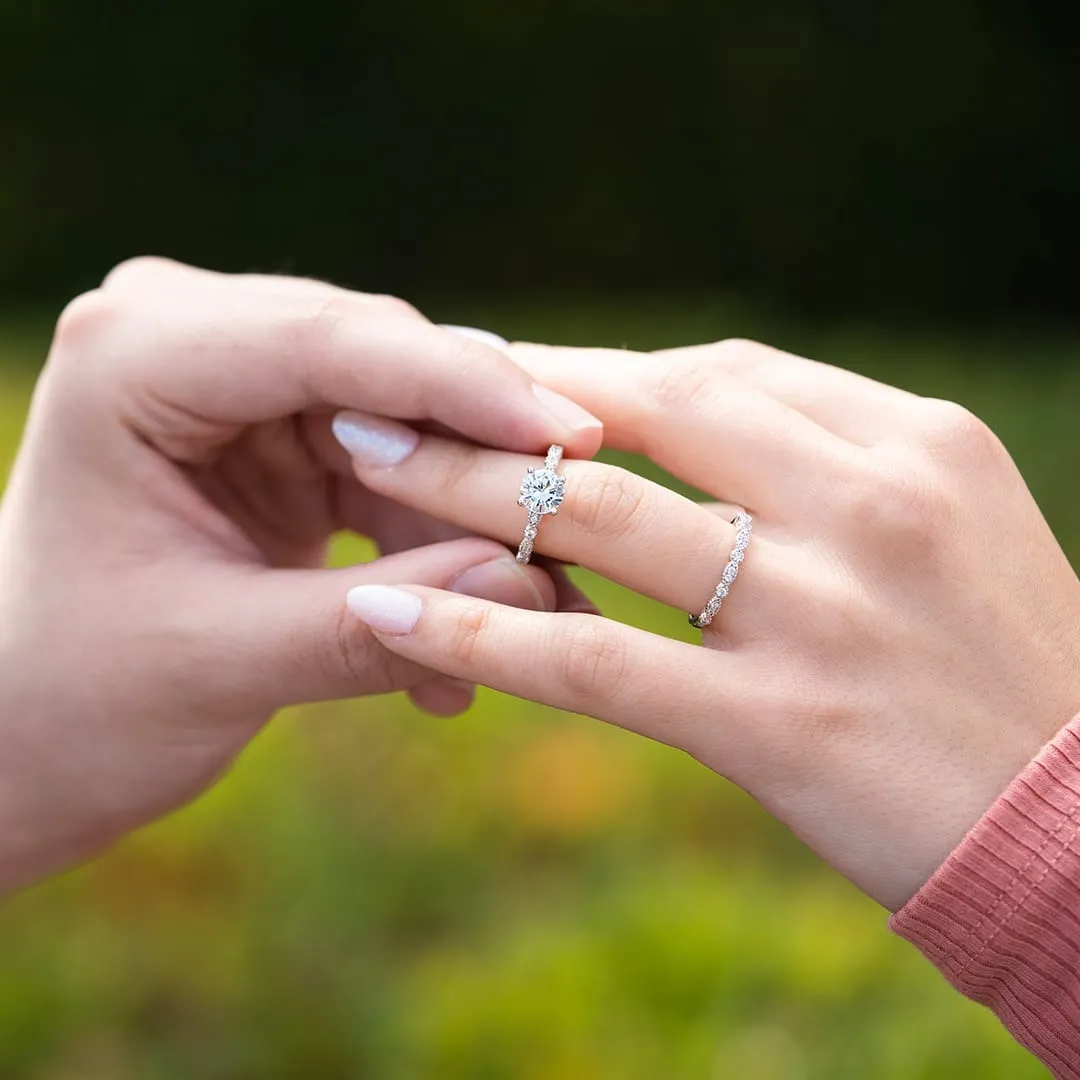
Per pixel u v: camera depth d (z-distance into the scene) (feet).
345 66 31.53
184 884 8.42
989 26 29.68
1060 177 29.99
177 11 30.71
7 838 5.53
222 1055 7.39
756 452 4.76
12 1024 7.44
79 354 5.16
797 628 4.47
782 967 7.59
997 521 4.63
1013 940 4.07
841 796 4.39
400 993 7.72
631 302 29.48
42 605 5.23
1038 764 4.12
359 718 9.77
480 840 8.87
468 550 4.84
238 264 32.37
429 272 32.32
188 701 5.18
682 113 31.01
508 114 31.42
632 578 4.63
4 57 30.30
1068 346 23.26
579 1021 7.34
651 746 9.75
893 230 30.94
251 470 5.86
